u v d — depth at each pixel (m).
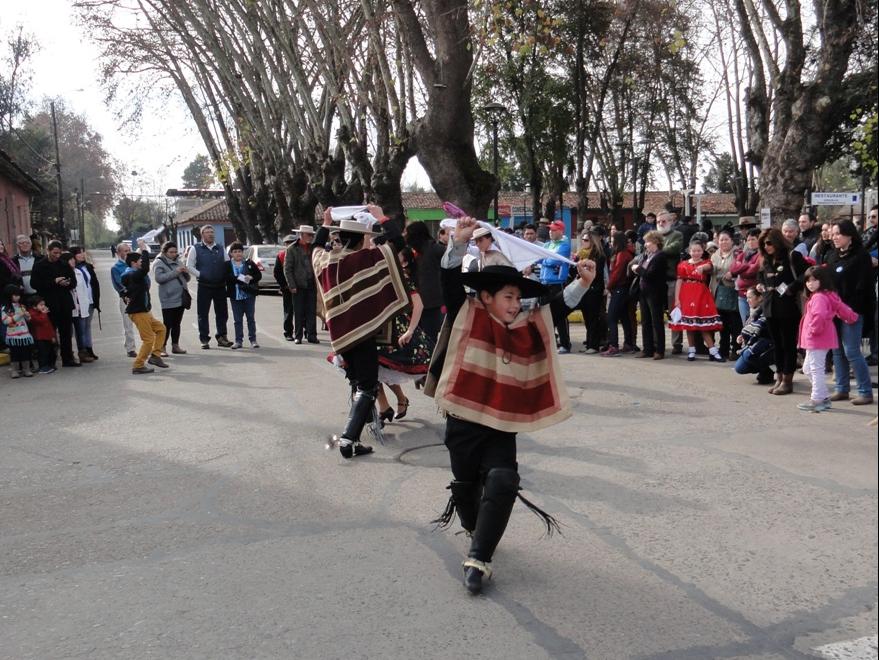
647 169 35.78
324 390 9.72
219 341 13.95
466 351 4.32
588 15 25.59
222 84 32.72
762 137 17.80
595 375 10.02
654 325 11.13
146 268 11.47
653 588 4.16
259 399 9.30
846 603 3.94
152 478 6.35
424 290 8.91
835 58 13.81
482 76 26.22
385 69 19.30
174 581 4.41
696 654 3.52
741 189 30.72
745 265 10.46
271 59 24.95
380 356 7.32
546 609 3.97
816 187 43.66
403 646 3.65
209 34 29.28
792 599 4.00
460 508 4.55
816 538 4.71
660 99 34.75
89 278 13.01
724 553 4.55
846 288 7.97
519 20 15.30
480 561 4.15
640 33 29.34
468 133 17.30
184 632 3.83
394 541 4.89
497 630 3.78
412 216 54.31
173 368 11.85
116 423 8.36
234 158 35.66
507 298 4.29
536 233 12.29
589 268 4.37
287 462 6.65
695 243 10.95
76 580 4.46
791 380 8.59
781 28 14.70
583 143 27.61
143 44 32.78
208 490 5.98
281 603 4.11
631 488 5.68
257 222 40.00
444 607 4.02
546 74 27.44
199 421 8.30
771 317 8.48
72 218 84.25
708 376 9.81
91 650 3.69
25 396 10.20
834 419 7.46
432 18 16.34
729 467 6.08
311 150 24.69
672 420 7.59
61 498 5.93
